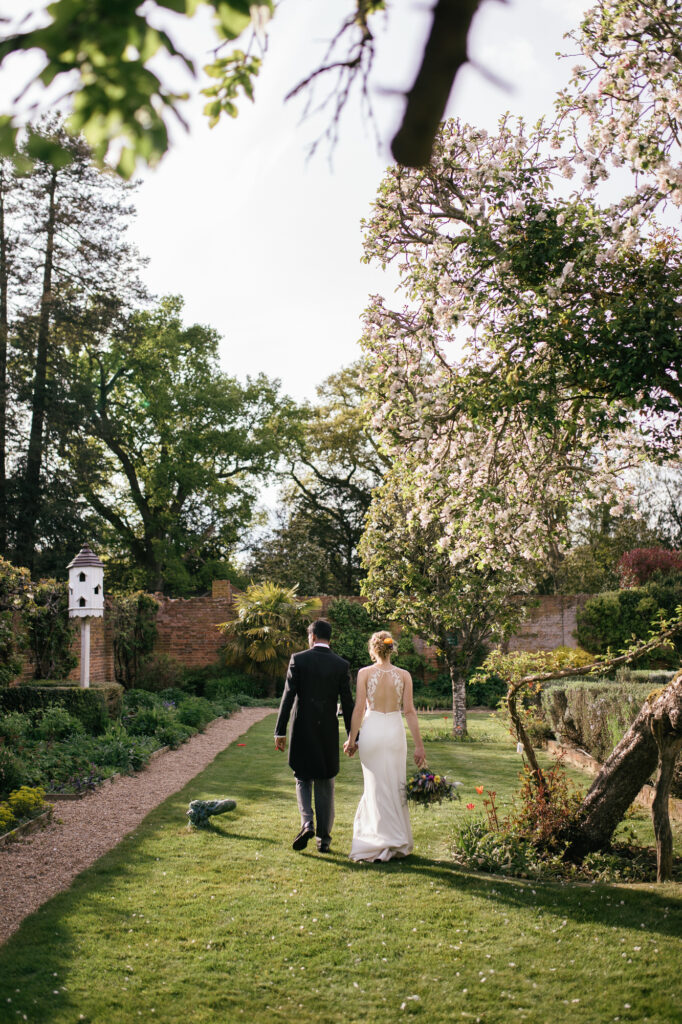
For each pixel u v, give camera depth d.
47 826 6.57
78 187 21.67
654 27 4.98
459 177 6.16
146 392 28.73
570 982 3.61
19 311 21.41
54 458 21.94
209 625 20.78
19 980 3.65
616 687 8.67
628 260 5.01
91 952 3.98
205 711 13.92
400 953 3.98
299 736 5.88
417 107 1.08
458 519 6.64
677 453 5.76
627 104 5.08
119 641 17.53
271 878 5.19
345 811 7.18
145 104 1.43
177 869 5.38
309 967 3.83
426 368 6.42
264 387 32.53
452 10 1.01
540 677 5.80
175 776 8.98
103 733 11.09
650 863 5.41
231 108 1.93
